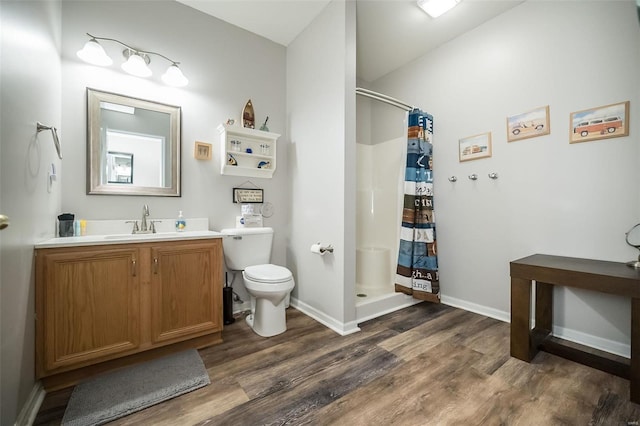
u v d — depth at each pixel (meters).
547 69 2.01
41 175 1.39
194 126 2.30
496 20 2.30
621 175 1.72
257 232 2.41
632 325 1.31
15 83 1.08
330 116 2.23
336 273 2.15
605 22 1.76
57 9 1.68
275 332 2.03
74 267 1.41
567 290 1.95
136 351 1.58
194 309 1.79
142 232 1.98
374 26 2.43
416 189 2.56
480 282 2.44
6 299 1.00
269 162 2.67
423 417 1.20
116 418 1.20
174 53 2.21
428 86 2.83
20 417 1.11
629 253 1.69
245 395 1.35
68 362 1.38
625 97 1.70
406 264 2.55
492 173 2.34
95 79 1.90
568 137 1.92
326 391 1.38
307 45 2.53
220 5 2.27
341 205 2.11
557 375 1.51
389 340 1.93
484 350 1.78
